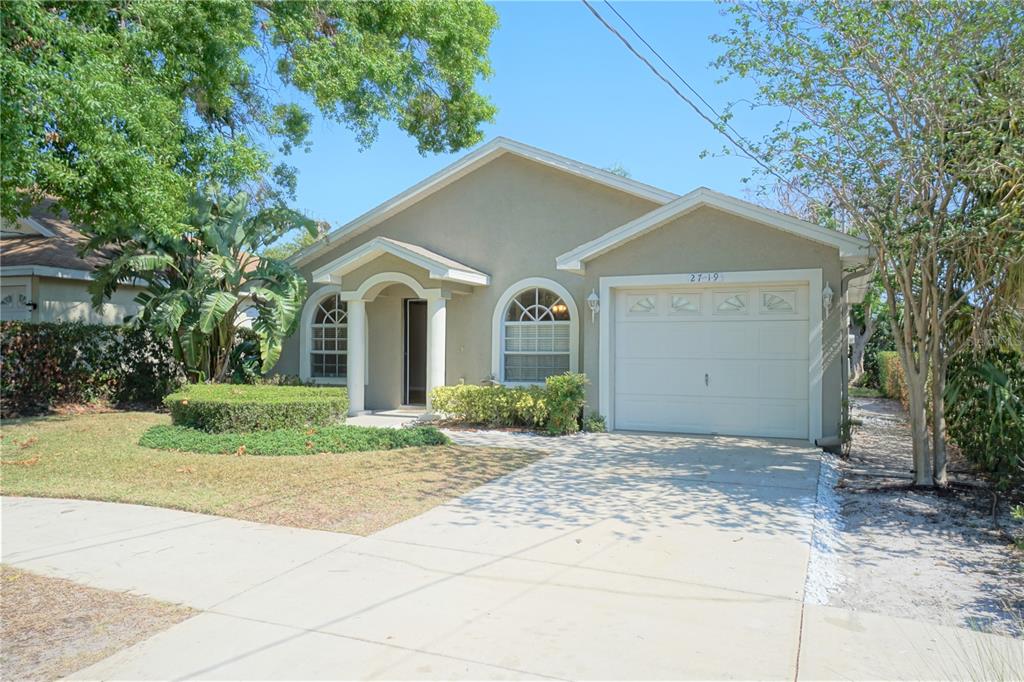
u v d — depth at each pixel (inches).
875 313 879.1
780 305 433.4
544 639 162.1
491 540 236.8
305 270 655.1
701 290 454.6
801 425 428.8
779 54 321.7
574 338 538.6
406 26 559.2
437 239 593.3
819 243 409.4
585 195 544.1
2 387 535.8
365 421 537.6
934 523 260.8
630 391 473.7
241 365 639.8
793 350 430.6
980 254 286.8
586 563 213.5
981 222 273.0
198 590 194.9
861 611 179.2
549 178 555.5
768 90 328.8
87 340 590.2
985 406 322.0
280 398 449.1
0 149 302.8
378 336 621.3
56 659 155.3
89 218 385.1
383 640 162.6
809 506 279.3
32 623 173.9
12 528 254.4
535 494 300.2
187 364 585.6
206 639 164.2
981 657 143.6
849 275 404.8
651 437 447.2
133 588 196.7
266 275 589.0
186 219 519.2
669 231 448.5
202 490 305.3
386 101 587.8
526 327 558.9
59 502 291.3
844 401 406.9
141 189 358.6
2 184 339.3
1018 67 279.0
